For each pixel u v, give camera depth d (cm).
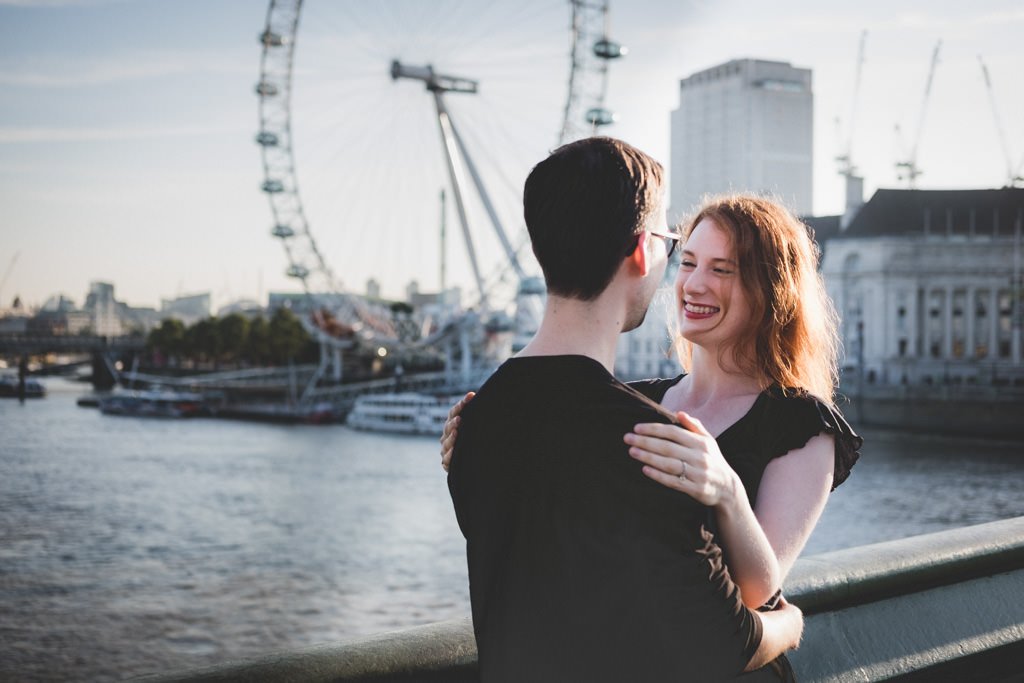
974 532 345
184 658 2675
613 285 179
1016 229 10500
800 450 204
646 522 156
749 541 171
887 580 303
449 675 228
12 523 4519
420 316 9888
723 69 18712
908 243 10775
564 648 159
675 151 19475
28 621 2970
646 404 165
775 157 18488
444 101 6494
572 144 181
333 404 10788
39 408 11269
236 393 12575
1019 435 7088
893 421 7769
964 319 10831
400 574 3650
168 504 5088
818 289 228
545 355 175
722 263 222
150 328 14575
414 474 6244
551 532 161
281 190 6081
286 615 3098
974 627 312
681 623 156
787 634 181
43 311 10206
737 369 223
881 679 283
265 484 5794
